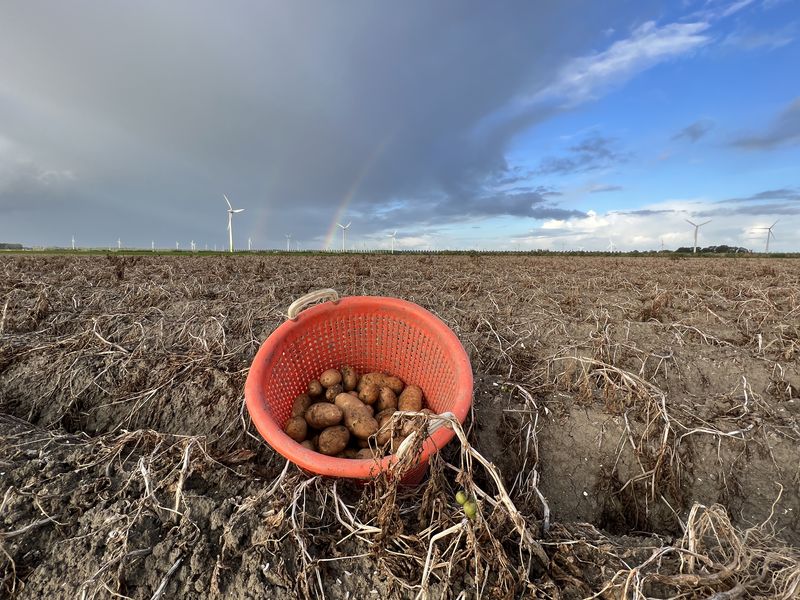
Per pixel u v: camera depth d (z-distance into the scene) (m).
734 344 1.55
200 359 1.21
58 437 0.86
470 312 1.89
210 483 0.73
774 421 0.99
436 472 0.61
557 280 3.71
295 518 0.62
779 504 0.84
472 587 0.54
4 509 0.64
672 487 0.87
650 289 3.00
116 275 3.11
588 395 1.03
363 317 0.95
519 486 0.88
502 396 1.05
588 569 0.58
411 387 0.89
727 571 0.50
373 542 0.58
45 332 1.61
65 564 0.58
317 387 0.90
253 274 3.71
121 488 0.70
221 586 0.54
